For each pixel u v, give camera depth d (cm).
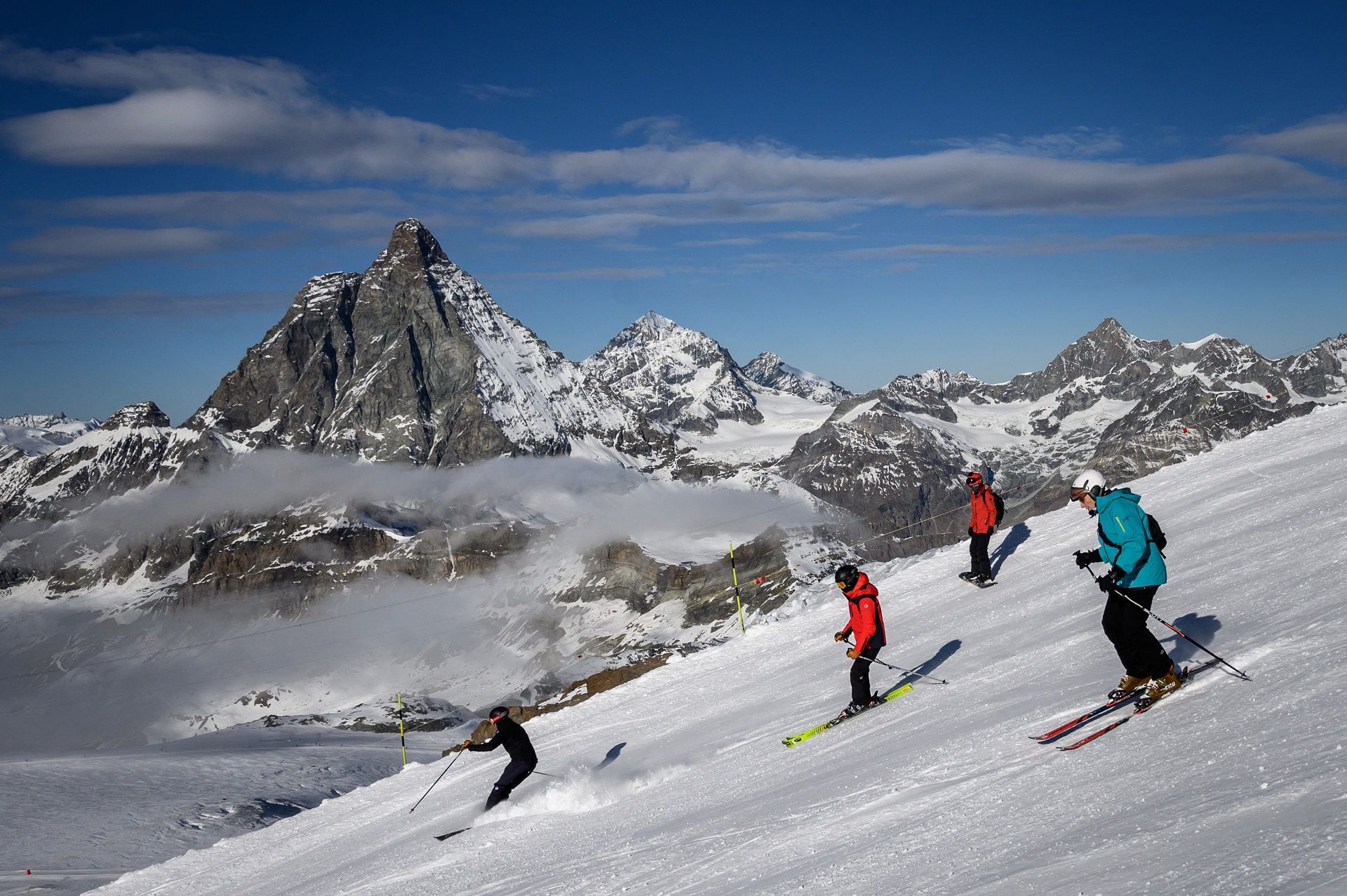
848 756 1253
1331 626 977
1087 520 2456
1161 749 818
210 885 2300
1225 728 803
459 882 1394
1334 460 2167
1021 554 2433
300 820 2686
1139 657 982
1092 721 973
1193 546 1875
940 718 1266
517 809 1762
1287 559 1448
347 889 1647
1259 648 998
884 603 2527
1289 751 696
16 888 6525
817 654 2328
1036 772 880
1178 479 2658
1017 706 1166
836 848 880
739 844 1018
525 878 1256
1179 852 587
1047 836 711
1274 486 2141
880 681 1688
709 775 1518
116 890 2573
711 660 2770
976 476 2266
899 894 701
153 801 10219
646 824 1331
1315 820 555
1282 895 478
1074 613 1638
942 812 870
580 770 1900
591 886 1068
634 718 2388
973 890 650
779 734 1623
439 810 2128
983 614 1958
